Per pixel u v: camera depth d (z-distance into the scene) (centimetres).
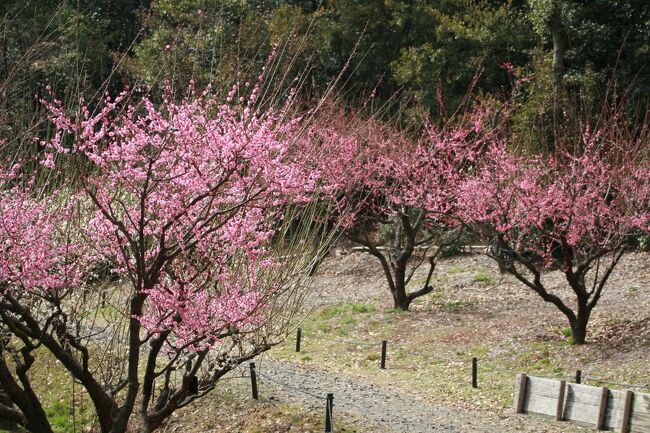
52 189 1248
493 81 3822
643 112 2983
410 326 2375
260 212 1042
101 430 1088
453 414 1606
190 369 1157
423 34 3994
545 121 2917
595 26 3111
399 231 2669
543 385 1568
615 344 1953
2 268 995
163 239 959
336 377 1894
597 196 2025
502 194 2141
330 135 2362
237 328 1066
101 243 1094
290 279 1183
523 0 3978
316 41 3678
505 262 2045
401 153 2625
